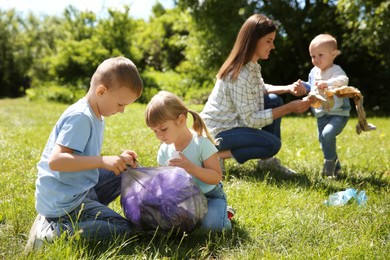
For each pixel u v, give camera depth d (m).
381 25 11.55
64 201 2.79
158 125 2.99
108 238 2.83
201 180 3.09
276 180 4.50
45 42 35.56
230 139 4.74
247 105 4.63
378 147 6.50
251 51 4.56
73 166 2.65
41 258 2.48
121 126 9.22
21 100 23.20
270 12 15.70
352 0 11.33
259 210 3.48
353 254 2.67
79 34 24.02
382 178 4.67
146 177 2.88
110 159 2.72
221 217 3.08
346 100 4.77
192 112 3.16
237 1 15.84
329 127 4.66
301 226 3.12
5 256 2.58
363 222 3.27
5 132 8.32
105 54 22.53
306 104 4.50
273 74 17.14
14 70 35.53
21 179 4.45
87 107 2.81
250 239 2.96
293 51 16.91
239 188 4.05
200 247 2.80
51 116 12.56
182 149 3.20
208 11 16.34
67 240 2.73
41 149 6.17
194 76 20.45
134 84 2.77
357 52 15.60
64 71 22.86
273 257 2.62
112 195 3.24
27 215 3.32
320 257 2.61
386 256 2.62
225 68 4.71
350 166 5.22
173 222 2.79
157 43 30.75
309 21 15.82
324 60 4.76
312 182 4.36
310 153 5.91
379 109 15.29
